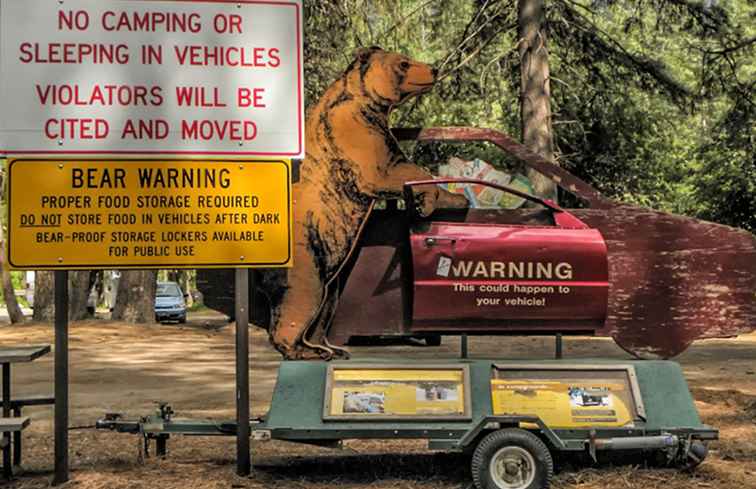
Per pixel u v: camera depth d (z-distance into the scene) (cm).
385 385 677
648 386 690
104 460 762
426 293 736
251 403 1101
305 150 768
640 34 2278
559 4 2166
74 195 684
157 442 772
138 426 719
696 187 3312
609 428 663
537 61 1955
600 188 2883
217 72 707
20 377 1436
